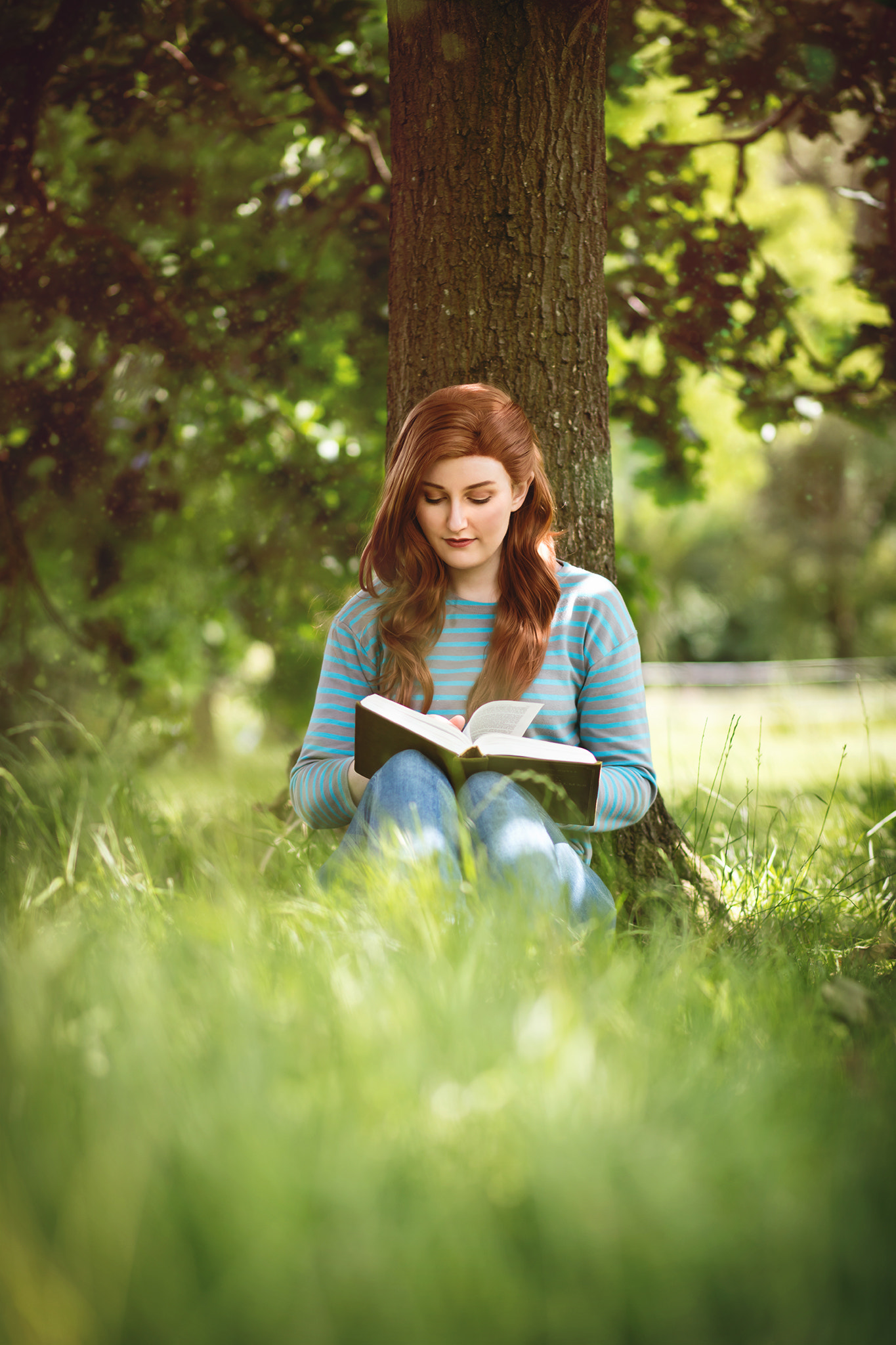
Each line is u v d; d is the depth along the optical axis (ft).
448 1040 4.24
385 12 13.96
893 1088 4.41
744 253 14.94
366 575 8.03
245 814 10.67
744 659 88.99
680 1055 4.60
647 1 13.66
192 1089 3.79
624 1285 2.97
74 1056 3.98
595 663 7.88
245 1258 2.97
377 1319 2.84
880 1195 3.51
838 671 56.75
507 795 6.58
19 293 14.58
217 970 4.98
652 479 16.48
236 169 14.64
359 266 15.14
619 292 15.29
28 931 5.89
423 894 5.56
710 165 15.93
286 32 13.82
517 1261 3.10
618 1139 3.61
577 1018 4.42
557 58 8.94
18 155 13.67
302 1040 4.22
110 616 16.21
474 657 7.80
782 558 77.77
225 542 16.49
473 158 8.96
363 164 14.89
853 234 16.70
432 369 9.17
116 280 14.70
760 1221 3.31
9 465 15.14
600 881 7.05
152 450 15.61
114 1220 2.97
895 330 14.73
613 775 7.55
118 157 14.46
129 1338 2.80
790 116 13.99
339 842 8.74
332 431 16.53
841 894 8.55
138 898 7.22
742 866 9.29
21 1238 2.92
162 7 13.32
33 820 9.05
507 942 5.25
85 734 10.97
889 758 22.82
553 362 9.09
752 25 13.66
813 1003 5.52
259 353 15.34
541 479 7.77
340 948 5.53
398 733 6.86
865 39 13.05
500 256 9.00
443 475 7.36
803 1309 3.00
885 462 57.57
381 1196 3.34
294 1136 3.52
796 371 15.80
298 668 17.22
